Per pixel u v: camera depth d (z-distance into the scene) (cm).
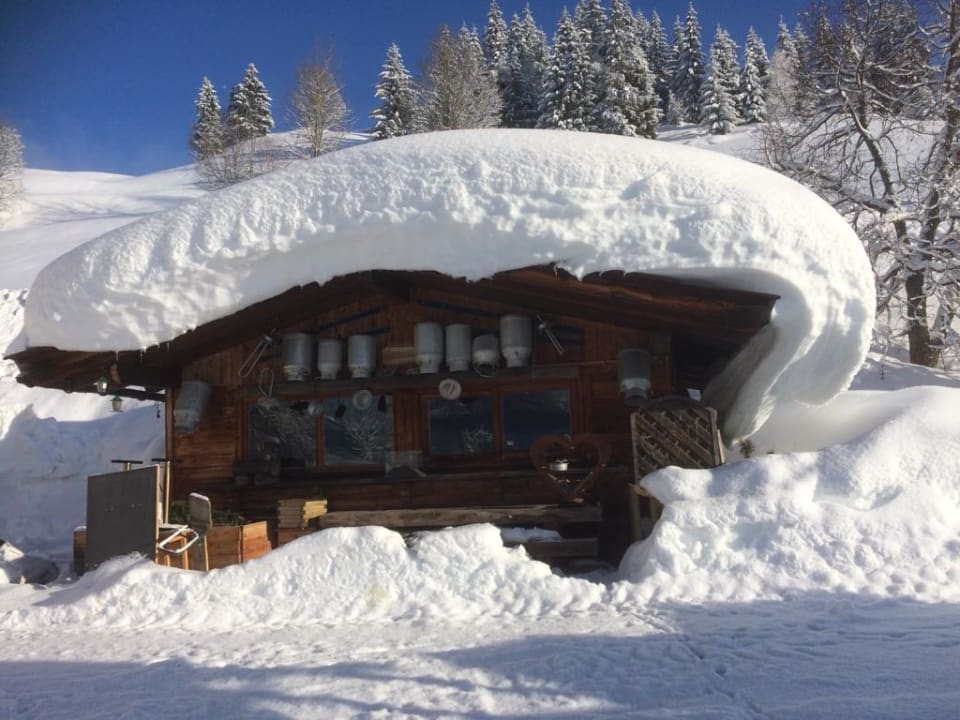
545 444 892
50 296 887
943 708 383
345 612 694
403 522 883
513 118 6288
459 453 1005
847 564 665
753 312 764
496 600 686
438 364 998
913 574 649
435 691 454
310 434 1052
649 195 764
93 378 1009
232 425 1068
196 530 862
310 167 848
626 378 912
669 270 753
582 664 483
